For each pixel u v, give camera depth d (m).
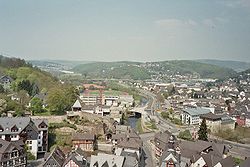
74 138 172.88
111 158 134.00
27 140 154.62
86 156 150.50
